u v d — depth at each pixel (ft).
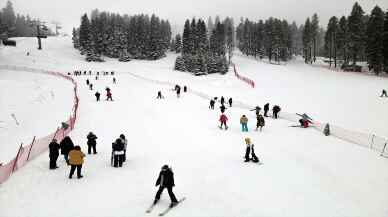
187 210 36.47
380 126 89.45
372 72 242.37
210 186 43.34
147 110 104.42
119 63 293.02
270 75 227.40
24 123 88.48
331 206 38.22
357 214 36.47
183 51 318.04
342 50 271.28
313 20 343.87
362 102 129.08
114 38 318.45
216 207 37.24
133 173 48.65
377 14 228.22
